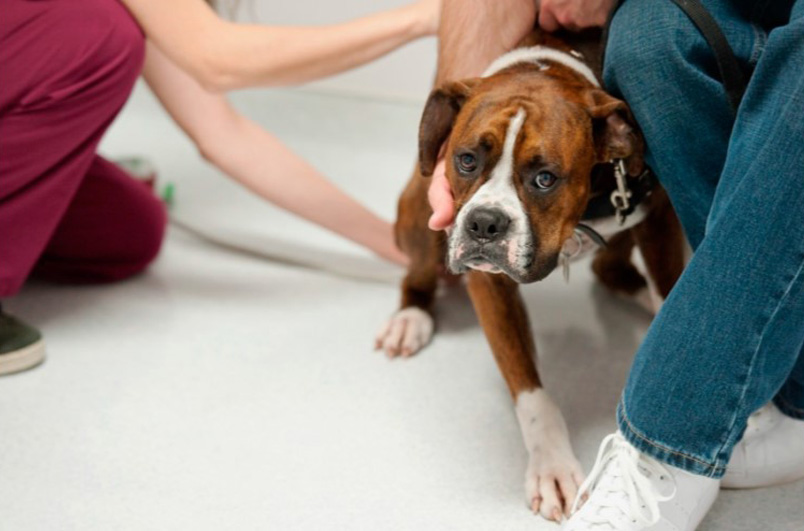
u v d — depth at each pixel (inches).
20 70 71.9
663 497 52.2
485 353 80.1
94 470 66.2
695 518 54.7
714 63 56.1
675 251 68.2
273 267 96.8
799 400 59.9
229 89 77.7
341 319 86.4
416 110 119.3
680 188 57.9
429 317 83.1
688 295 49.1
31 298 90.4
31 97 72.4
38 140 74.0
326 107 122.7
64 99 73.3
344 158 120.0
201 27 75.4
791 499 60.8
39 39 71.7
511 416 71.2
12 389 76.0
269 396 74.5
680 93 55.6
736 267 47.8
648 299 84.0
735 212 48.1
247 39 74.6
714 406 49.0
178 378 77.2
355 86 121.1
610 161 61.4
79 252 91.1
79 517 61.6
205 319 86.4
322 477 64.9
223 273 95.5
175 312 87.7
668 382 49.5
